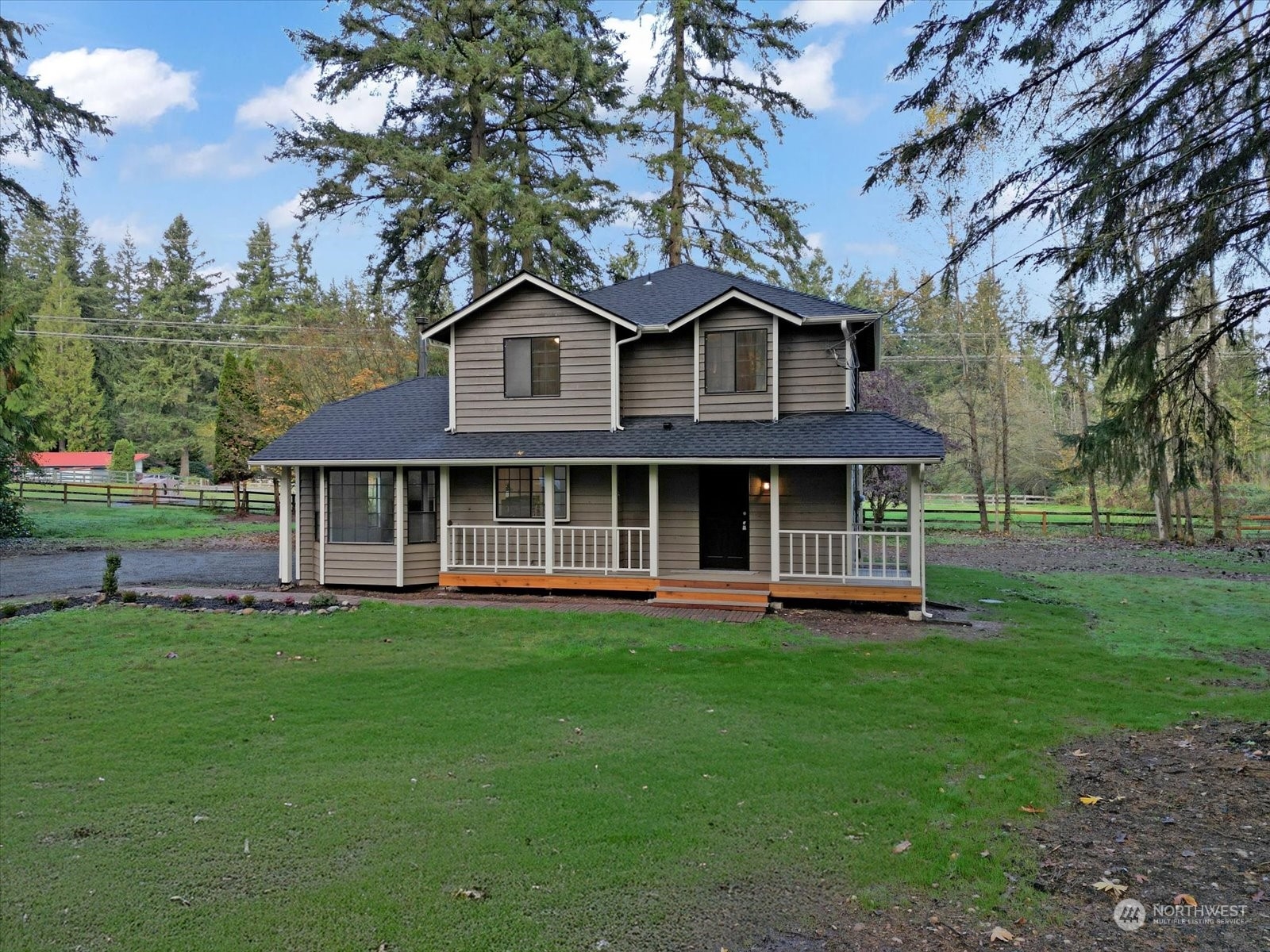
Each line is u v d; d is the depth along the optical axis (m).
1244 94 6.54
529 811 4.78
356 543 13.77
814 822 4.62
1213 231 6.55
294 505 14.45
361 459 13.34
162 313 51.94
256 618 10.80
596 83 22.06
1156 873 3.91
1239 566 18.58
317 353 26.56
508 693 7.41
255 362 35.56
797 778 5.30
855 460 11.29
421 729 6.38
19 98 19.30
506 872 4.04
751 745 6.01
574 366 13.63
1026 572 17.30
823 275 44.28
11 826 4.58
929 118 9.83
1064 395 27.12
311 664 8.52
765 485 13.24
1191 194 6.73
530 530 13.33
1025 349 28.69
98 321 44.25
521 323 13.84
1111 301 7.32
